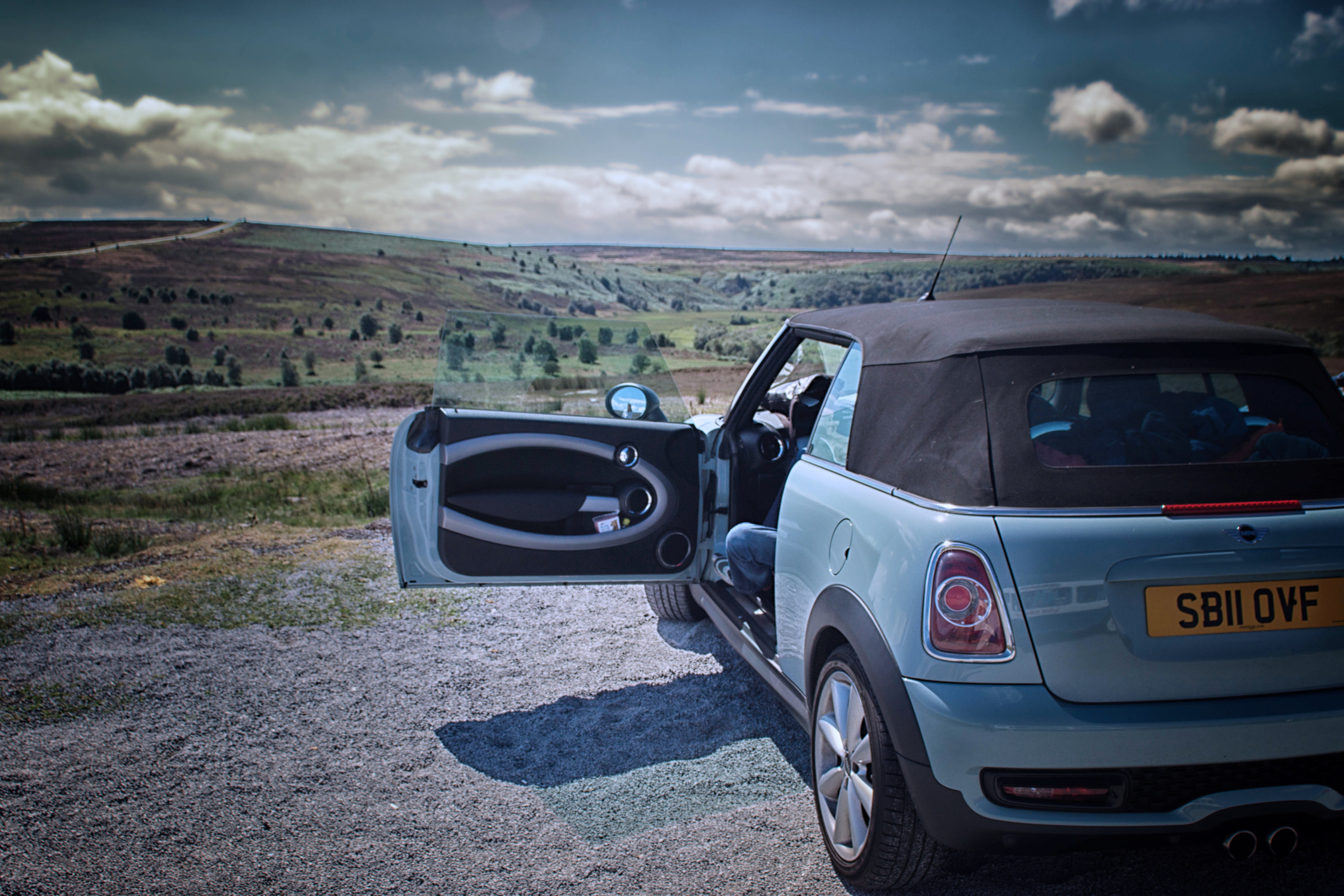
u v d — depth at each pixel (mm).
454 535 3461
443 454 3447
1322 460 2225
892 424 2531
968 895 2455
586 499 3658
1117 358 2336
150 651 4840
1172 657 2016
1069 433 2244
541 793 3174
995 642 2016
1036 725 1959
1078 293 146000
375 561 6875
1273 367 2404
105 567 7090
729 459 3924
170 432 32281
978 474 2166
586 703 4012
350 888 2590
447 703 4051
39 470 18562
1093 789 1989
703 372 52344
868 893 2498
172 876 2668
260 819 3025
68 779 3348
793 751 3465
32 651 4859
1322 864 2549
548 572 3580
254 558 7070
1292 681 2059
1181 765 1982
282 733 3750
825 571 2619
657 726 3736
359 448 19047
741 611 3756
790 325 3943
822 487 2783
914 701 2088
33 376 152875
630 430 3672
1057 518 2062
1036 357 2334
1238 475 2152
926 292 3318
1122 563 2010
